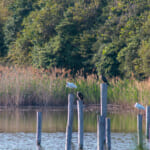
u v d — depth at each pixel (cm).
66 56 10525
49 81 7719
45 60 10475
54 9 11150
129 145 4231
